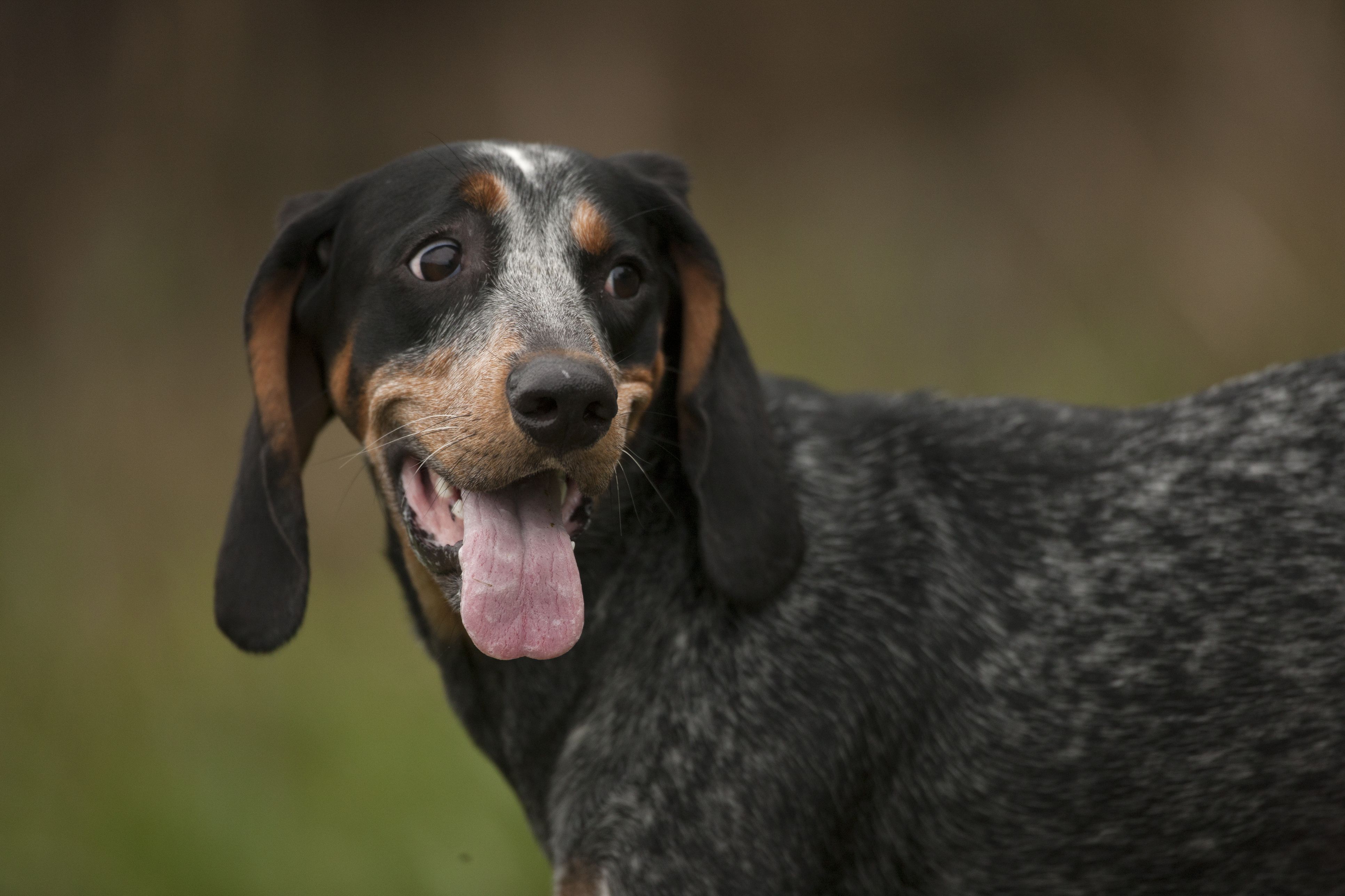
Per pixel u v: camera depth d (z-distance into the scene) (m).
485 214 6.20
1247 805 6.15
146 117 19.59
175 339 17.53
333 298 6.51
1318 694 6.04
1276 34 20.17
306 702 12.02
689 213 6.45
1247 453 6.45
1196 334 17.02
